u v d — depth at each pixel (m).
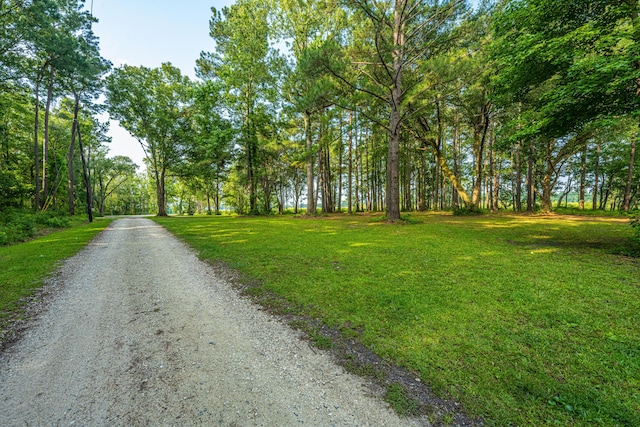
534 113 8.07
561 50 7.06
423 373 2.46
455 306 3.84
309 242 9.22
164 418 1.99
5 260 7.17
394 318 3.55
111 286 5.19
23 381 2.45
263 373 2.55
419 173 34.81
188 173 32.38
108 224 19.22
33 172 30.12
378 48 13.87
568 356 2.63
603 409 1.96
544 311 3.62
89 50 20.50
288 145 25.44
